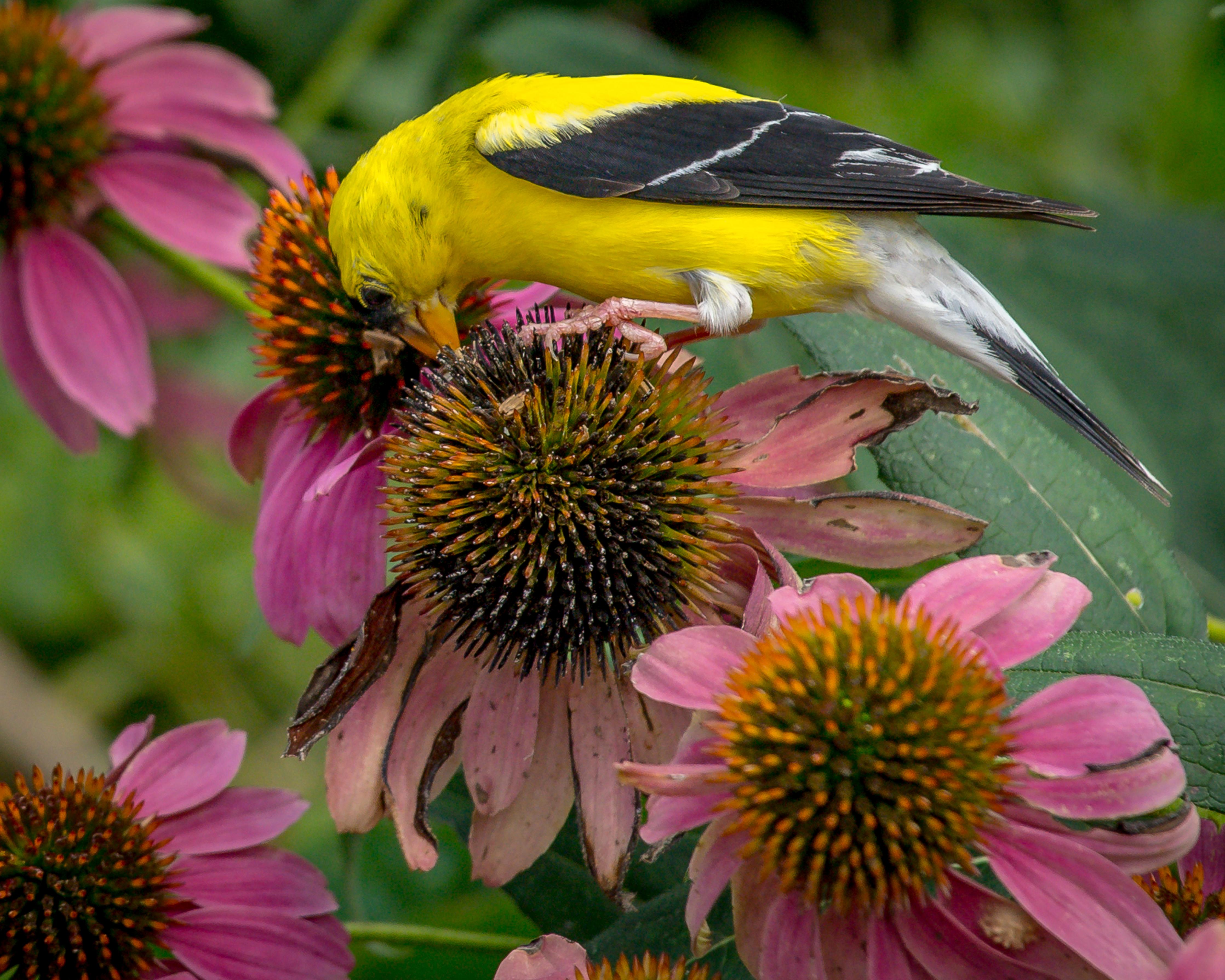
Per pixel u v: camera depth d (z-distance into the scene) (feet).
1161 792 6.33
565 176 6.57
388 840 6.80
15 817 6.51
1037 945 6.34
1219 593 6.95
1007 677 6.43
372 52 7.04
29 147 6.79
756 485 6.50
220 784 6.54
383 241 6.59
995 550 6.51
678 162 6.59
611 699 6.49
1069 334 7.10
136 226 6.81
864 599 6.40
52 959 6.49
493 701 6.50
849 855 6.34
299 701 6.45
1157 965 6.31
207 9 6.97
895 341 6.59
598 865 6.46
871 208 6.59
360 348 6.61
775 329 6.79
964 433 6.53
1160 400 7.04
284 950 6.51
